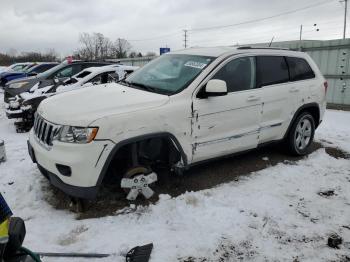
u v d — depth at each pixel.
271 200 4.23
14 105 7.90
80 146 3.50
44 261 2.98
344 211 4.05
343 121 9.17
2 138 7.23
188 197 4.14
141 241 3.33
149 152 4.14
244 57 4.86
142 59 23.20
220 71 4.51
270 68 5.20
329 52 12.36
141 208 3.90
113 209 3.91
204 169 5.12
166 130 3.94
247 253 3.23
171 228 3.57
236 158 5.64
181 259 3.10
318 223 3.77
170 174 4.83
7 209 1.87
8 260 1.90
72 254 3.05
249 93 4.77
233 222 3.70
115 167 4.16
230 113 4.53
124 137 3.66
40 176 4.81
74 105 3.89
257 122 4.93
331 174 5.16
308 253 3.25
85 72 9.34
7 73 19.42
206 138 4.35
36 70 17.23
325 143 6.84
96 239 3.35
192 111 4.14
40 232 3.46
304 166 5.43
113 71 9.12
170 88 4.32
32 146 4.09
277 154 5.91
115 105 3.80
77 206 3.91
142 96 4.07
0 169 5.16
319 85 5.91
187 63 4.70
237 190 4.46
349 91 11.96
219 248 3.28
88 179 3.56
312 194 4.46
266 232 3.56
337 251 3.30
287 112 5.37
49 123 3.81
